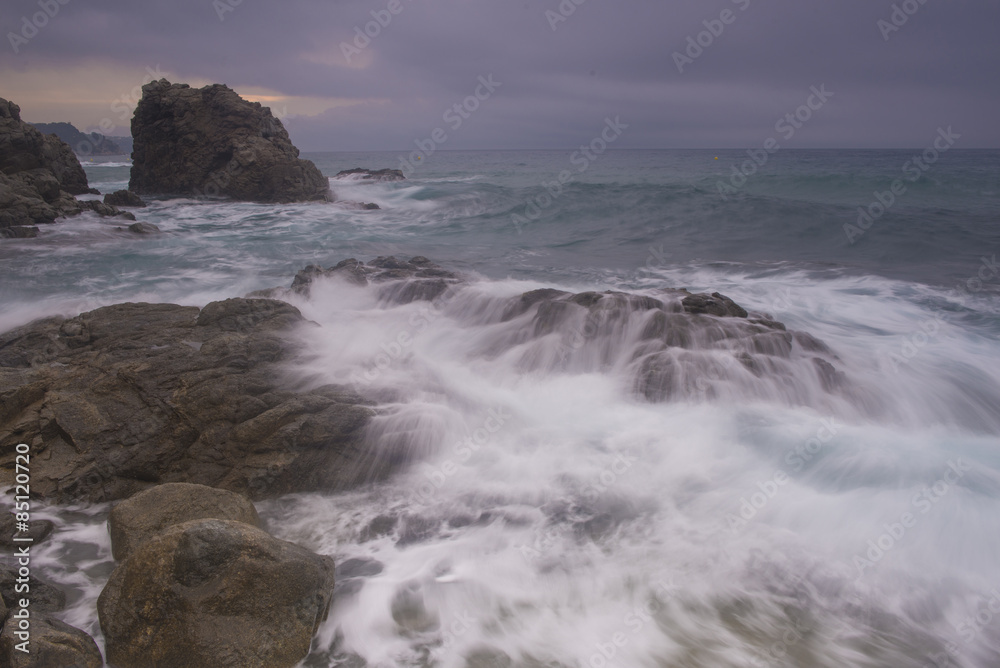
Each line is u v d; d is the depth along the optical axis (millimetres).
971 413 7754
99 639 4117
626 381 8023
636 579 4828
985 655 4133
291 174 32469
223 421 6285
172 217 25969
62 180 33594
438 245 19297
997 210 24266
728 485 6031
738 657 4086
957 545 5145
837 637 4270
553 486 6066
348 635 4250
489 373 8539
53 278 13375
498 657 4074
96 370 6934
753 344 8586
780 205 24125
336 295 11258
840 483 6043
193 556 3922
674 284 13859
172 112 34375
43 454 6070
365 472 6258
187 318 8852
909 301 12438
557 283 13883
